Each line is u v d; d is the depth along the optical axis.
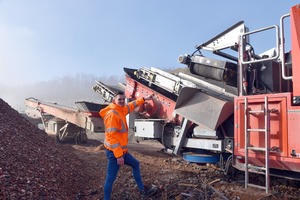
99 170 6.28
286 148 4.07
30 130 6.41
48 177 4.54
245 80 5.13
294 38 4.09
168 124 6.77
